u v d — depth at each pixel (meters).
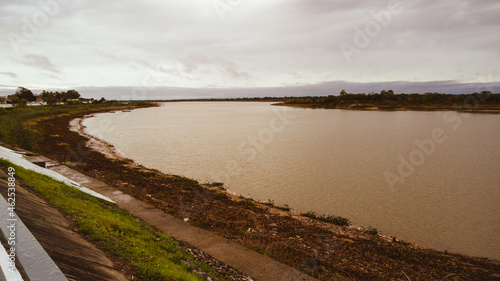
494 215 12.66
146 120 78.88
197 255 7.12
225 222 10.22
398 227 11.47
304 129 52.00
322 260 7.88
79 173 14.46
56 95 121.50
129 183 14.79
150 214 9.80
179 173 20.11
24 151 17.58
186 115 106.12
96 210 7.64
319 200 14.65
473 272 7.86
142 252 5.54
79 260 4.22
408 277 7.29
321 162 24.06
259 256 7.41
